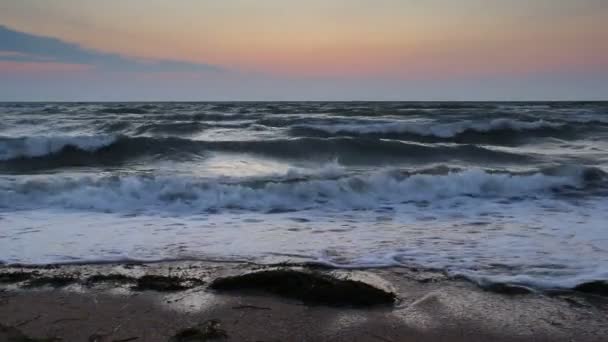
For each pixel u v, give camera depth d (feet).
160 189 20.84
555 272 11.32
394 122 54.03
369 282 10.45
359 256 12.78
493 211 18.86
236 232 15.44
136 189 20.71
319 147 36.50
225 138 44.45
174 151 36.14
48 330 8.41
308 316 9.04
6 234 14.89
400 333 8.39
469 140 47.65
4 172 28.78
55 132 47.85
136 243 13.99
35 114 76.69
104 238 14.55
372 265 12.03
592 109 93.86
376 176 22.54
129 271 11.50
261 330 8.45
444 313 9.18
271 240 14.44
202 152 35.99
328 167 31.17
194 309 9.35
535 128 49.62
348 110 86.99
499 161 33.45
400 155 35.88
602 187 22.98
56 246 13.60
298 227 16.21
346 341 8.09
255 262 12.23
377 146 36.91
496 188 22.63
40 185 20.83
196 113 78.02
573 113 73.87
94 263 12.11
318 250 13.35
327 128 48.34
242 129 50.24
